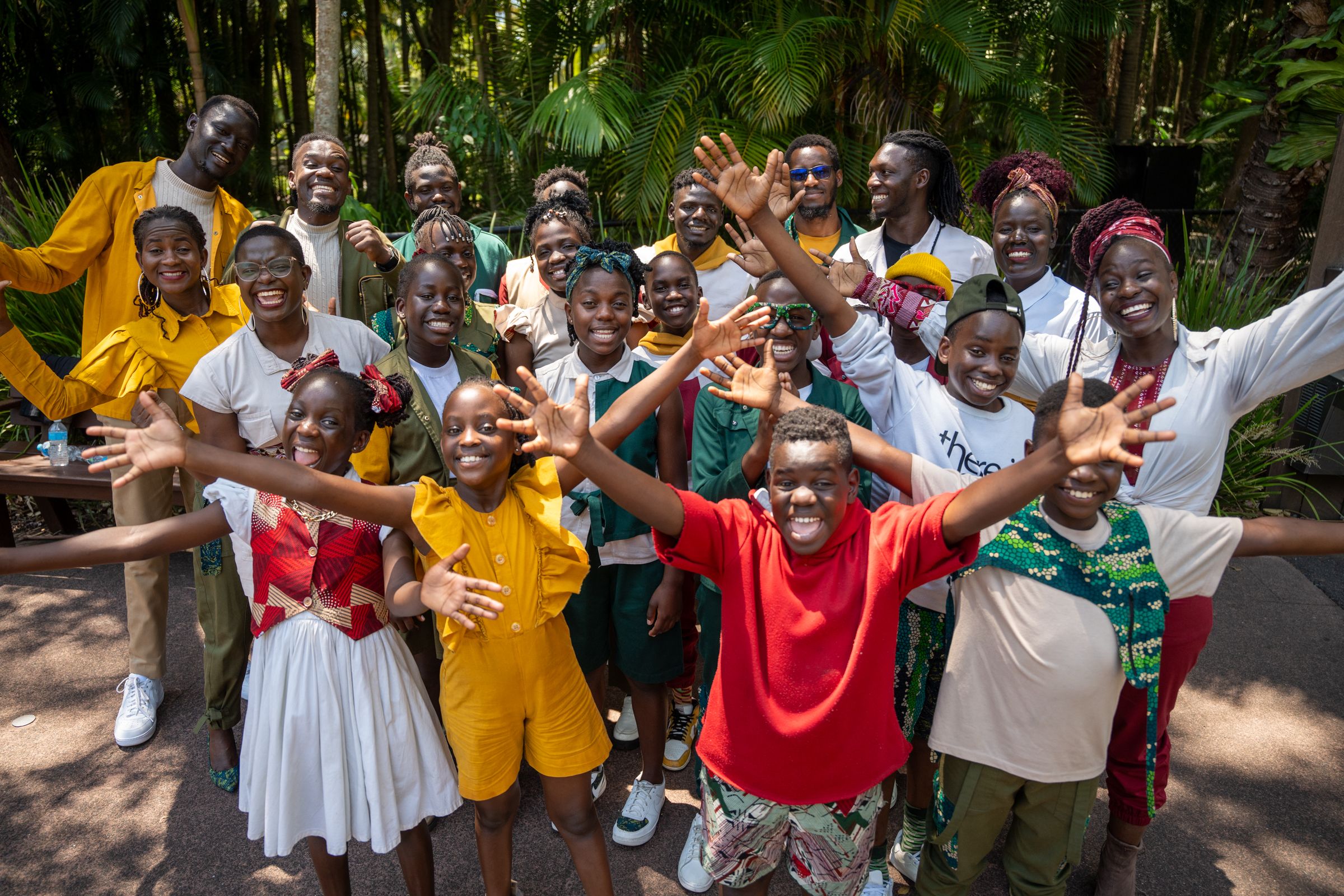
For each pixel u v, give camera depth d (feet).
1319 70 16.81
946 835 7.17
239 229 12.34
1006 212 10.87
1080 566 6.62
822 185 13.01
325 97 17.66
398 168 34.24
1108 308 7.90
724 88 20.92
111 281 11.46
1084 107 27.27
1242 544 6.75
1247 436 15.07
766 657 6.47
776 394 7.06
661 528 6.44
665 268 10.08
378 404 7.63
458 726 7.13
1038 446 6.92
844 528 6.37
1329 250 15.85
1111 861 8.07
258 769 7.17
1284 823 9.20
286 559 7.07
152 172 11.54
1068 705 6.64
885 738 6.56
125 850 8.95
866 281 9.27
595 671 9.62
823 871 6.87
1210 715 10.89
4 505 14.87
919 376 8.46
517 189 25.26
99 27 22.47
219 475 6.13
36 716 10.96
